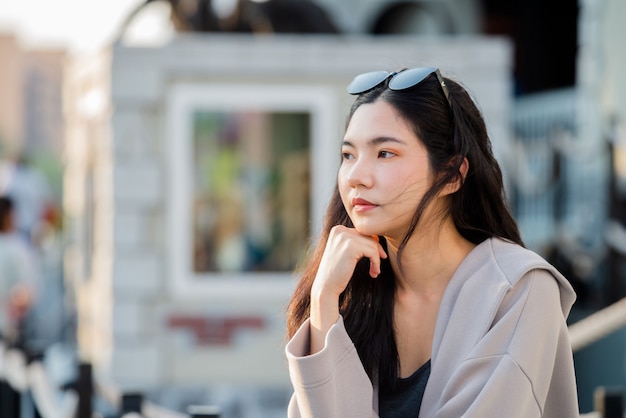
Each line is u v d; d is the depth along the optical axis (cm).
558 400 280
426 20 1655
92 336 1112
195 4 1126
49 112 7512
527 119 1419
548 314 267
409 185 273
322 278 278
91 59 1098
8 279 1003
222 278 1013
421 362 284
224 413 874
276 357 1008
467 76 1019
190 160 1012
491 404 257
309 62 1009
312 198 1012
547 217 1178
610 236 973
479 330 266
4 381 749
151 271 1005
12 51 7494
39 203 1434
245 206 1019
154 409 539
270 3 1123
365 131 276
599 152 1084
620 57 1120
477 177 282
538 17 1719
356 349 286
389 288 291
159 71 1005
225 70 1009
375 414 275
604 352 827
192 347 1004
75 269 1252
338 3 1822
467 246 286
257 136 1016
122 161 1008
